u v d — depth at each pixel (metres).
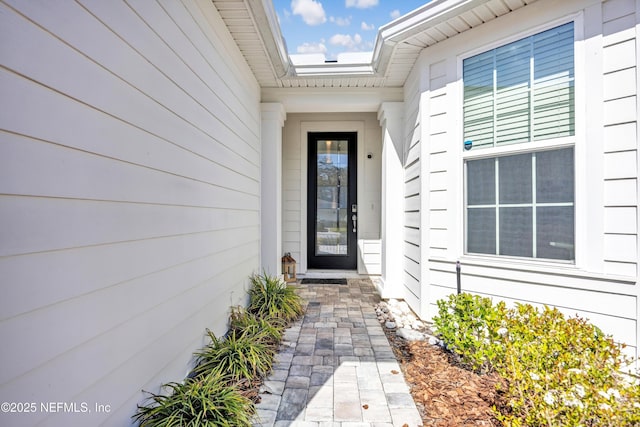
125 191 1.32
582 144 2.25
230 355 2.06
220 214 2.48
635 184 2.07
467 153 2.82
